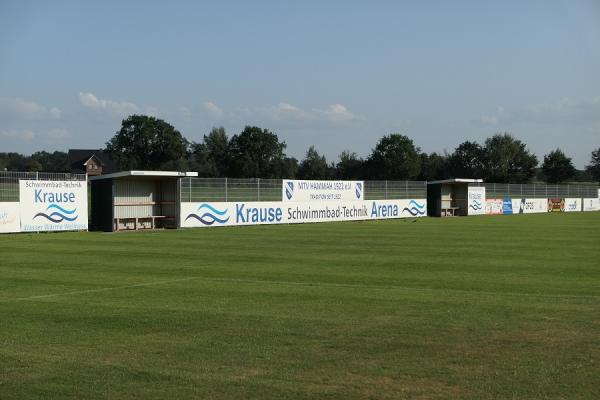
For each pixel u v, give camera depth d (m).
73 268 18.66
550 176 122.50
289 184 45.94
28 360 8.44
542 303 12.72
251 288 14.73
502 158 120.62
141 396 7.01
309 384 7.39
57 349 9.02
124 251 23.83
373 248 25.03
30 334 9.96
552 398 6.90
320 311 11.84
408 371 7.90
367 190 52.84
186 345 9.23
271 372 7.87
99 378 7.66
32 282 15.78
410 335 9.84
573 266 19.14
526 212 72.00
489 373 7.81
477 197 64.31
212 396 7.00
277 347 9.11
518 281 15.96
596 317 11.27
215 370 7.96
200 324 10.67
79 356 8.64
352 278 16.48
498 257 21.66
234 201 42.66
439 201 59.88
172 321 10.92
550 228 38.88
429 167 125.94
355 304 12.58
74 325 10.62
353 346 9.16
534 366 8.10
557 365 8.14
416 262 20.14
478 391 7.13
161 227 39.75
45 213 34.25
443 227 40.06
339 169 123.50
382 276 16.88
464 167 124.38
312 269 18.36
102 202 36.53
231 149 119.12
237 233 34.16
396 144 122.69
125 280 16.11
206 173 119.56
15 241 28.50
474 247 25.47
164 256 22.03
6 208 32.62
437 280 16.11
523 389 7.19
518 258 21.36
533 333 9.97
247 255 22.36
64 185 35.09
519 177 121.44
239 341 9.48
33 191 33.72
